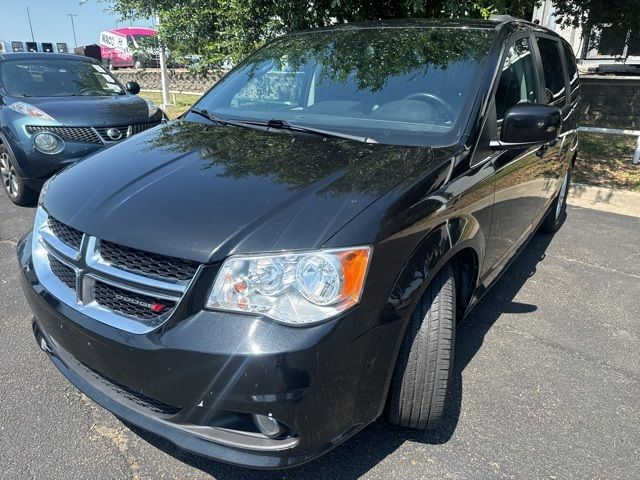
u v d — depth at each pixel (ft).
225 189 6.55
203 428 5.90
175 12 22.61
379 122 8.65
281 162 7.30
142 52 31.24
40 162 16.67
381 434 7.58
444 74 9.02
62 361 7.27
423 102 8.71
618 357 9.68
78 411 7.87
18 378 8.56
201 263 5.62
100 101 19.30
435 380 6.83
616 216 18.01
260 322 5.45
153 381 5.81
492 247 9.09
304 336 5.40
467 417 7.97
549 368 9.29
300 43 11.19
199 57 23.36
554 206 15.20
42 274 7.18
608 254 14.60
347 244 5.66
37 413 7.80
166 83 42.32
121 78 60.44
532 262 14.01
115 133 18.08
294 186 6.51
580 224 17.13
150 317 5.90
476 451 7.30
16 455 7.00
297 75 10.30
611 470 7.00
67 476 6.72
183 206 6.26
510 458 7.18
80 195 7.04
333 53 10.36
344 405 5.86
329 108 9.32
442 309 6.84
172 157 7.77
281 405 5.43
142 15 28.48
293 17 19.63
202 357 5.46
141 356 5.78
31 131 16.69
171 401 5.80
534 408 8.21
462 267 8.42
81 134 17.38
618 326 10.78
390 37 10.27
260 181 6.70
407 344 6.71
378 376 6.11
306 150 7.77
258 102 10.28
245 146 8.06
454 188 7.20
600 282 12.84
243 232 5.76
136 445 7.28
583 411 8.17
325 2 19.51
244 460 5.81
